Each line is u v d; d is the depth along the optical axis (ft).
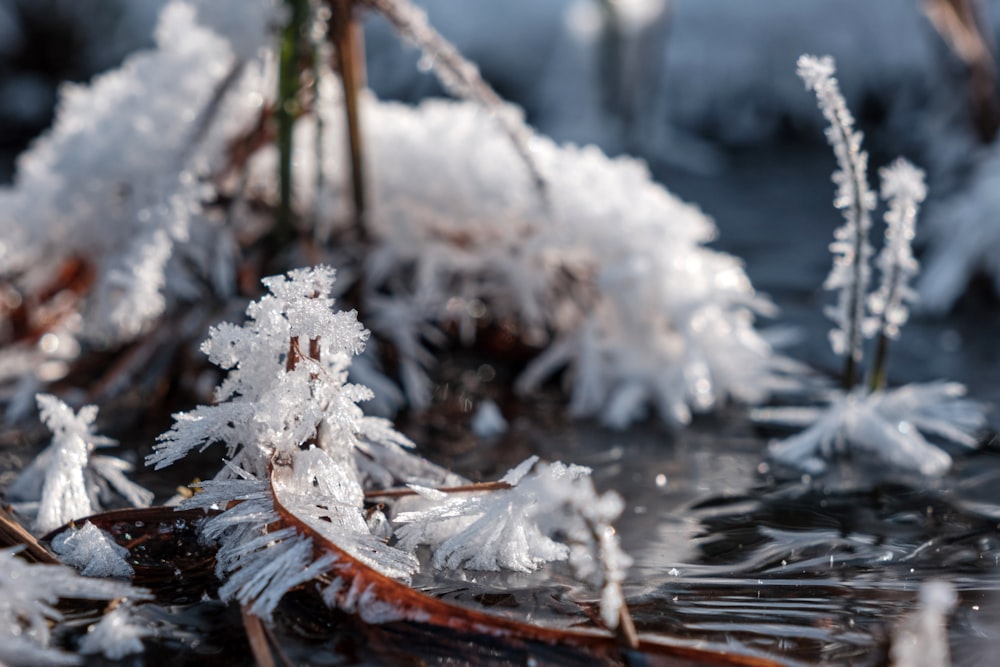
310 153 2.79
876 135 6.60
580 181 2.75
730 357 2.68
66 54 7.14
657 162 6.22
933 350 2.91
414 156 2.76
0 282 2.71
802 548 2.20
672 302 2.66
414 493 2.18
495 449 2.49
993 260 3.25
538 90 7.36
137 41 7.26
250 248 2.70
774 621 2.06
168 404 2.58
